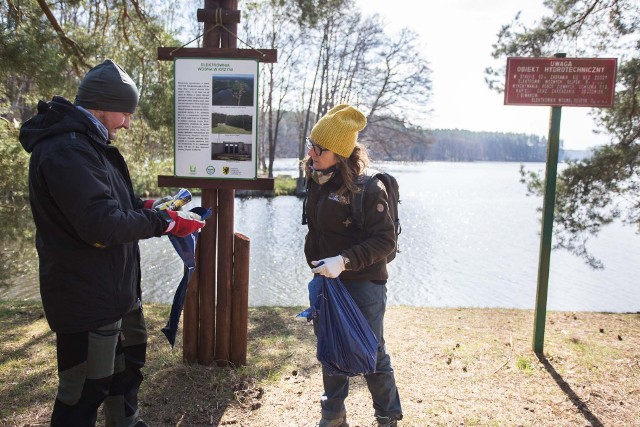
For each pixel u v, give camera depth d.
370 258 2.28
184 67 3.23
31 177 1.91
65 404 1.99
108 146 2.05
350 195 2.35
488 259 14.51
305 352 3.97
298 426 2.83
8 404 3.02
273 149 32.41
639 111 6.61
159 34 5.94
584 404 3.18
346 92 31.12
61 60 5.11
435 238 17.94
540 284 3.97
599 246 16.69
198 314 3.51
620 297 10.48
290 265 12.97
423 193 35.91
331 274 2.22
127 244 2.06
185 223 2.14
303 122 34.62
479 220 22.77
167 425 2.82
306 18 7.44
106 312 1.98
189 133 3.28
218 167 3.29
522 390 3.37
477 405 3.14
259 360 3.75
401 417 2.62
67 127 1.87
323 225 2.44
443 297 10.39
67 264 1.91
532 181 7.31
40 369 3.54
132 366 2.35
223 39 3.33
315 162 2.42
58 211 1.89
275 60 3.20
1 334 4.29
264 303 9.63
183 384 3.27
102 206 1.82
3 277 5.79
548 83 3.86
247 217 20.86
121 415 2.33
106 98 2.05
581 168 7.05
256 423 2.86
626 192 6.97
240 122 3.26
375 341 2.35
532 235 18.86
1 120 5.51
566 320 5.08
